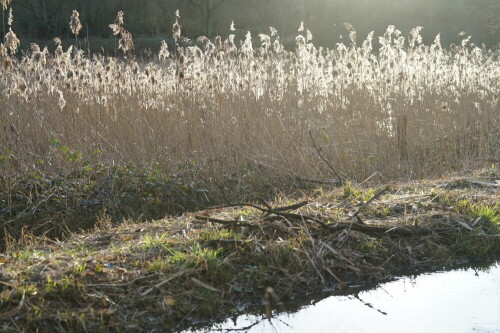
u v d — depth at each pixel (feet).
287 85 32.63
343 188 24.50
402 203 22.66
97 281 15.62
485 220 21.58
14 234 22.94
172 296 15.74
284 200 24.56
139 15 131.03
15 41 27.81
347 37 124.06
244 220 19.66
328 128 31.58
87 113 30.63
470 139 33.73
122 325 14.61
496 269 19.49
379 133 31.78
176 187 26.63
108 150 29.50
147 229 20.25
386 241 20.11
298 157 29.60
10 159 26.43
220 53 31.89
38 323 13.99
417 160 30.48
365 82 33.63
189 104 30.83
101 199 25.17
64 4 122.42
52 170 27.53
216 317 15.74
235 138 29.91
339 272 18.45
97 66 32.42
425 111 33.09
